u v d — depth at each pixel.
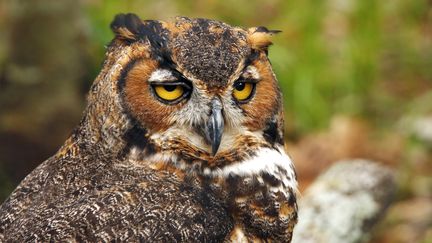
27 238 7.64
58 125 14.56
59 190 8.18
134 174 8.31
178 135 8.47
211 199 8.36
